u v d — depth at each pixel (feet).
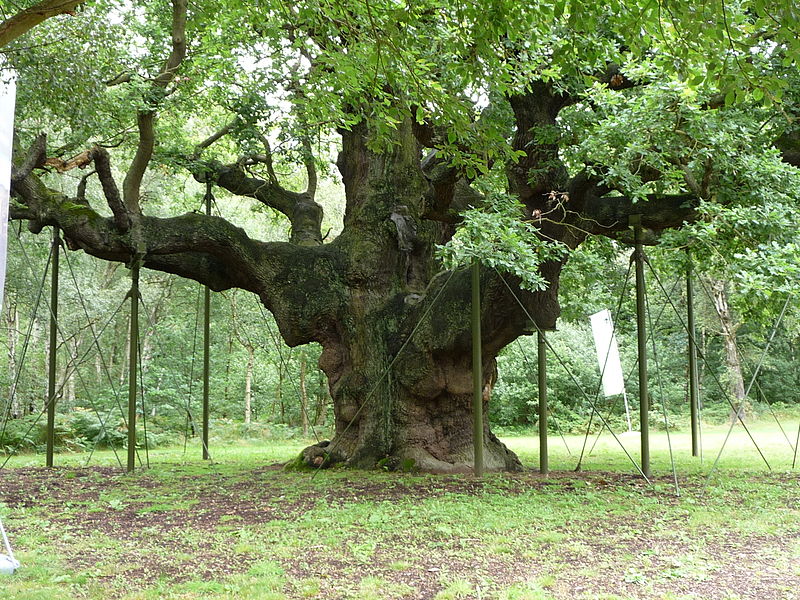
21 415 86.94
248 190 50.55
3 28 16.88
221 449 71.26
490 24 20.04
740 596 16.24
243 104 46.78
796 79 31.01
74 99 32.32
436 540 22.59
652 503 29.14
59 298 80.18
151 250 40.88
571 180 37.78
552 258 34.53
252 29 39.68
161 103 39.55
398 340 42.86
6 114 19.61
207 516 27.68
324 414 101.50
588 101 38.32
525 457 53.88
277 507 29.40
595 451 59.82
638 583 17.37
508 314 39.09
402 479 37.42
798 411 103.14
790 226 33.63
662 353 106.32
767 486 33.88
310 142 49.47
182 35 38.60
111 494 34.37
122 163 71.82
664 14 19.48
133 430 45.11
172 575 18.61
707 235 32.86
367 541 22.43
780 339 108.17
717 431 86.94
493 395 99.86
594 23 19.24
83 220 39.65
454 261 32.50
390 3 23.66
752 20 25.05
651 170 37.17
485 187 38.68
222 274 46.21
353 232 44.96
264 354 103.14
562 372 98.84
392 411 42.60
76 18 33.12
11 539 23.40
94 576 18.52
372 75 24.11
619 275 53.78
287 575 18.44
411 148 45.37
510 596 16.26
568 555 20.43
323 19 22.99
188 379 97.76
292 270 44.19
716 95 33.73
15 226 73.36
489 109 38.19
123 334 104.27
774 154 34.17
